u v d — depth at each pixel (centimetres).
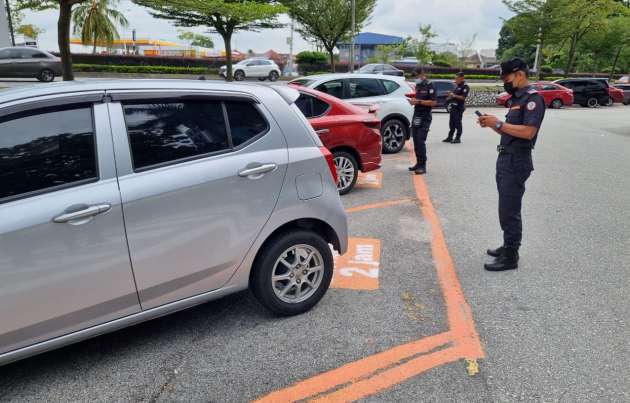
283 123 318
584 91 2630
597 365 279
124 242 256
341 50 4316
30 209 234
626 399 250
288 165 310
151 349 298
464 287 381
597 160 952
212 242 285
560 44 3347
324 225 342
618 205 619
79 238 244
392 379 267
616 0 4281
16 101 241
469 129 1462
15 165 237
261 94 316
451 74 3772
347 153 654
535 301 358
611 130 1495
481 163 897
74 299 247
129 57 3116
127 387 262
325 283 344
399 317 334
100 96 261
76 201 243
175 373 274
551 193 680
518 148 385
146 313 275
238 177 290
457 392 256
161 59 3206
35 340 243
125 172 260
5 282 228
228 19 1931
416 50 3712
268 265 312
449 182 740
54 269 239
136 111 270
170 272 275
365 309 346
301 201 317
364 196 655
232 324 327
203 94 290
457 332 315
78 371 276
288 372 274
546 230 520
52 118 248
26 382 267
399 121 988
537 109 369
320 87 926
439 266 422
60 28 965
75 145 251
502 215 404
